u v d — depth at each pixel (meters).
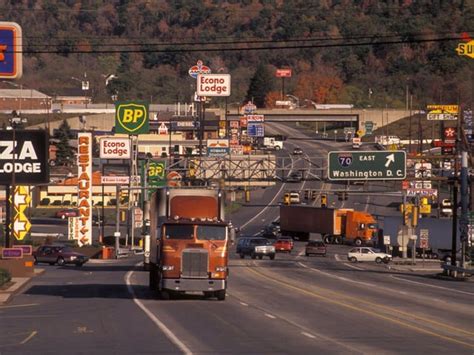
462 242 124.44
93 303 73.38
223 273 73.88
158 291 78.81
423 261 162.25
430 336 51.25
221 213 75.81
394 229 194.25
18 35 89.75
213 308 68.31
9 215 122.50
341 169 144.50
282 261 164.25
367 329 54.59
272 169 157.12
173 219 74.19
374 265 162.50
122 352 43.59
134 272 125.25
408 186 170.38
